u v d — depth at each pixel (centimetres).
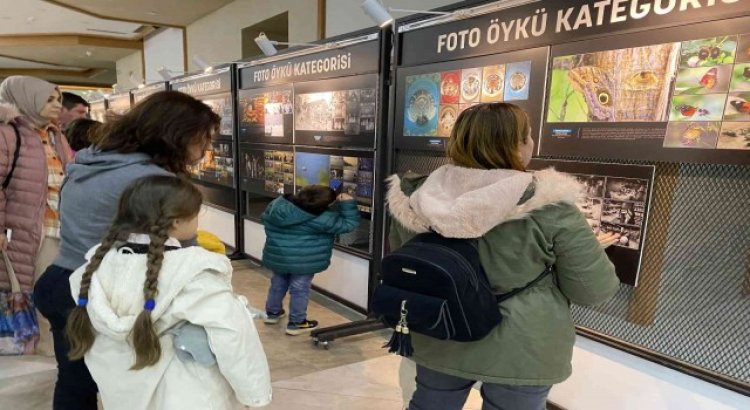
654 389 183
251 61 430
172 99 136
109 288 109
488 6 220
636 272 181
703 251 165
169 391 111
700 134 157
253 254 473
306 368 258
